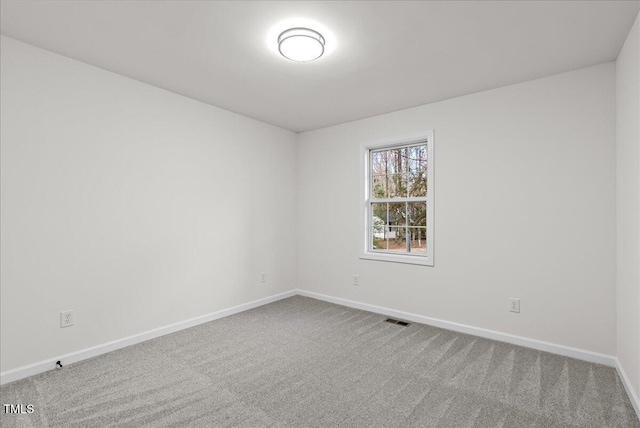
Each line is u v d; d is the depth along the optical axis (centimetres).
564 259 259
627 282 208
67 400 194
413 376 225
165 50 230
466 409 187
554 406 189
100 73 259
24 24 199
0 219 212
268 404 192
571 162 257
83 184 250
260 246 402
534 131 273
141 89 286
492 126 295
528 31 203
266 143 411
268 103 338
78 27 202
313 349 270
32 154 225
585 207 251
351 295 397
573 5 177
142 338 285
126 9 183
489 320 295
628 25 194
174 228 311
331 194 418
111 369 234
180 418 178
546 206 267
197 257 331
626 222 210
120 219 272
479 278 301
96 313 257
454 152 317
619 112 227
